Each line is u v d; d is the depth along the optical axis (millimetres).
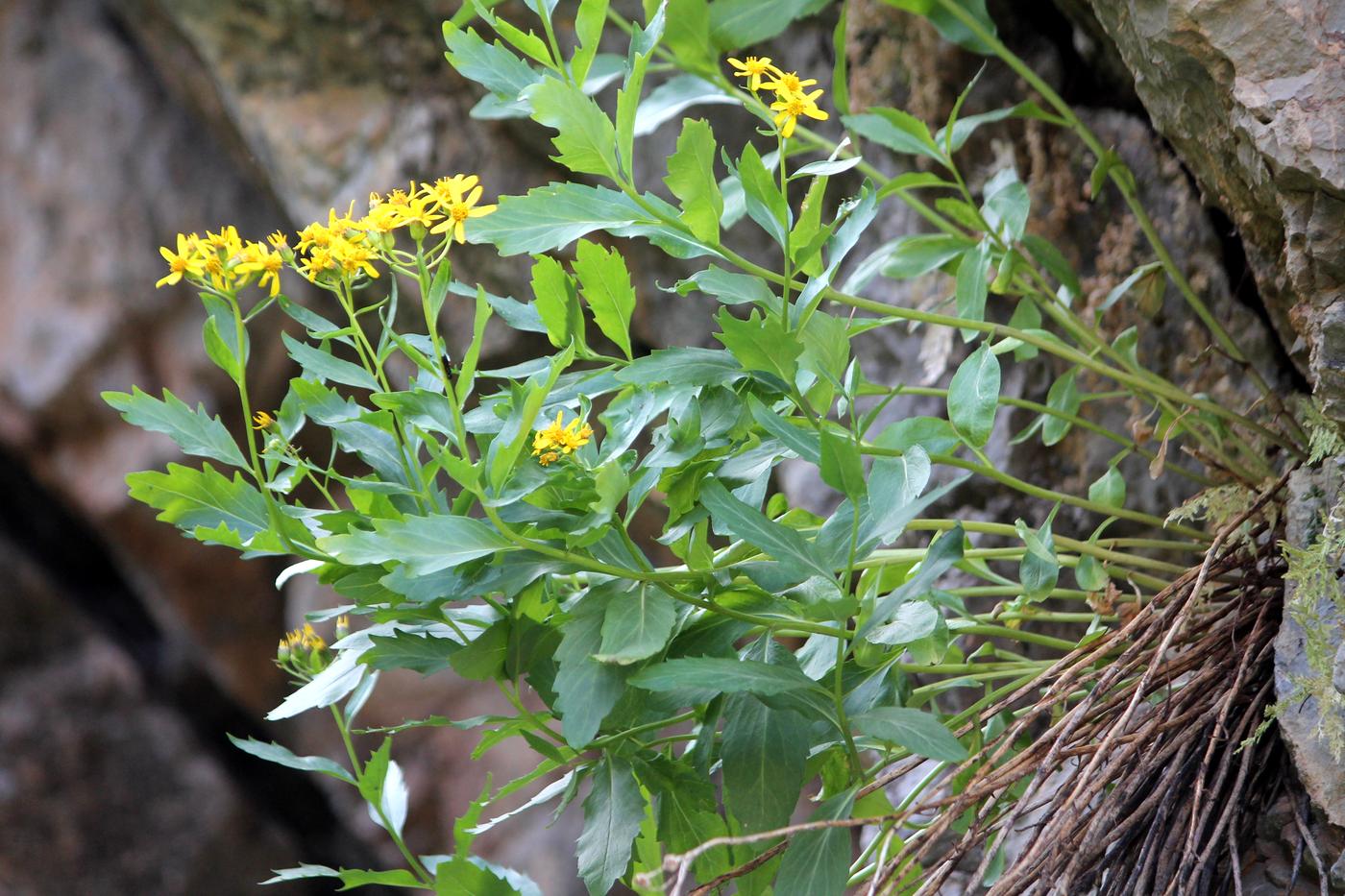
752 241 2139
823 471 1469
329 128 2342
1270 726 1560
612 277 1500
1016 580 1888
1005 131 1873
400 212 1475
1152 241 1721
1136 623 1556
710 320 2230
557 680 1475
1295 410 1681
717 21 1761
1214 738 1519
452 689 3406
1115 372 1648
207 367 3432
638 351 2342
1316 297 1515
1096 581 1628
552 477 1479
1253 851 1565
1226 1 1512
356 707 1586
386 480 1518
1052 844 1484
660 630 1474
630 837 1508
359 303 2416
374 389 1505
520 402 1479
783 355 1485
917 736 1479
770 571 1518
